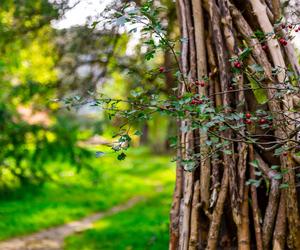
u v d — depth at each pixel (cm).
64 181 1638
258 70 276
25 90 870
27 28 701
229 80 325
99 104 274
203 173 329
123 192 1636
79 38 656
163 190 1711
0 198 1278
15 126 1147
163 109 260
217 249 330
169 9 559
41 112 945
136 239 851
